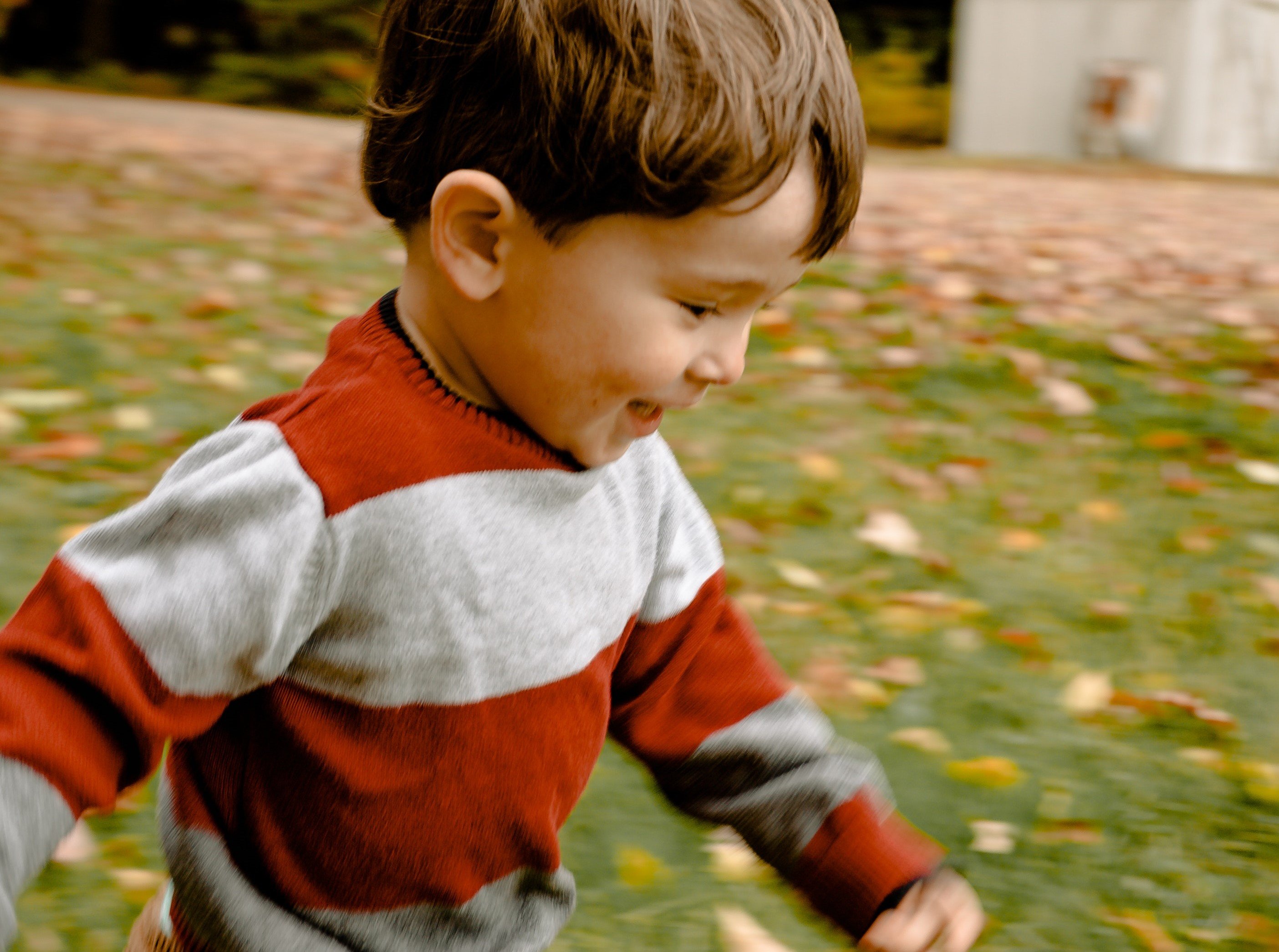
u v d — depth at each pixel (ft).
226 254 18.34
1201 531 12.74
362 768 4.04
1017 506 13.00
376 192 4.16
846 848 4.74
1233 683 10.63
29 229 18.63
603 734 4.60
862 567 11.85
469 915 4.38
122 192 21.30
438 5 3.84
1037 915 8.25
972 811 9.06
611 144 3.49
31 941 7.36
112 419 12.98
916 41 44.70
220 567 3.67
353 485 3.78
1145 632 11.22
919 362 15.64
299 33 42.47
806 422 14.29
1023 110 38.19
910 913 4.65
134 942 4.83
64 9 45.01
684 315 3.76
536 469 4.07
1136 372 15.74
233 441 3.91
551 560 4.17
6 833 3.34
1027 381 15.35
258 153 26.09
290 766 4.09
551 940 4.68
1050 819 9.02
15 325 14.79
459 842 4.22
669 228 3.59
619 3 3.52
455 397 3.99
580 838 8.54
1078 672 10.64
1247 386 15.52
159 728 3.66
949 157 36.06
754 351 15.90
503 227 3.71
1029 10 37.70
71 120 29.58
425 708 4.02
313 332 15.69
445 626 3.95
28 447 12.24
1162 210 25.45
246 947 4.22
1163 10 36.83
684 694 5.02
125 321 15.28
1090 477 13.64
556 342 3.80
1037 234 21.63
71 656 3.59
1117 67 36.81
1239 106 38.24
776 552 11.93
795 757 4.91
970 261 19.42
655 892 8.18
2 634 3.69
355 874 4.17
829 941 7.97
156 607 3.65
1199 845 8.87
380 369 3.98
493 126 3.69
